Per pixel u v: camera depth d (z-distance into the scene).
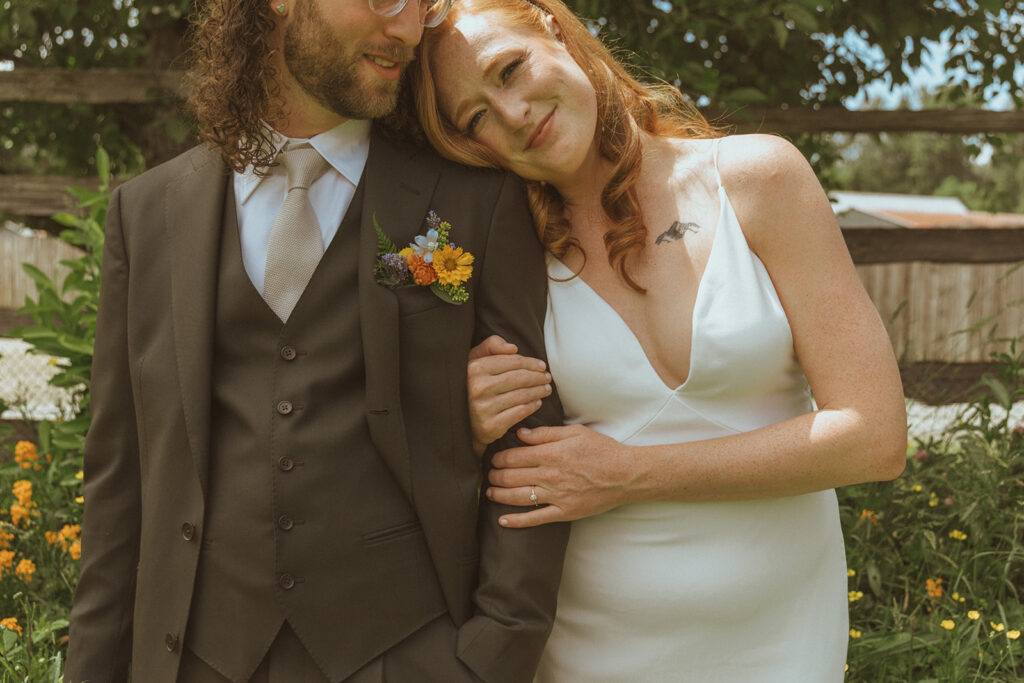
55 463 2.90
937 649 2.33
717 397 1.54
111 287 1.51
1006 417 2.93
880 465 1.44
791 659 1.54
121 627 1.54
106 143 5.08
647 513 1.55
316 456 1.37
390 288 1.41
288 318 1.40
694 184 1.59
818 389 1.50
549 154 1.50
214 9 1.45
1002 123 4.30
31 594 2.55
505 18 1.52
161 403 1.43
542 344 1.54
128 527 1.55
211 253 1.42
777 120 4.26
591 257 1.61
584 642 1.61
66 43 4.71
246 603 1.37
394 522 1.40
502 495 1.50
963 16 3.95
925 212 19.89
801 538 1.57
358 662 1.37
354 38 1.32
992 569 2.68
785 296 1.51
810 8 3.36
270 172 1.45
